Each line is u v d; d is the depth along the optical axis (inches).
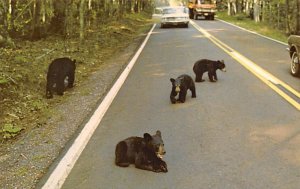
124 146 209.3
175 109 321.1
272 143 236.5
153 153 200.8
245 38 892.6
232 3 2295.8
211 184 186.2
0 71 394.3
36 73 433.7
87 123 287.3
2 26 571.8
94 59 597.9
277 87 387.5
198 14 1753.2
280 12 1299.2
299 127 264.2
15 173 205.0
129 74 482.3
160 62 562.3
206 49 687.7
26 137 263.1
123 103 345.4
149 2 3403.1
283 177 190.9
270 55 613.3
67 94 387.5
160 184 187.9
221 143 240.1
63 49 625.0
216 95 363.3
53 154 228.4
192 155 223.0
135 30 1221.7
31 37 705.6
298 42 429.7
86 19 940.6
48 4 712.4
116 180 193.5
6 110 326.0
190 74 465.1
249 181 187.8
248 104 327.9
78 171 205.9
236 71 480.4
